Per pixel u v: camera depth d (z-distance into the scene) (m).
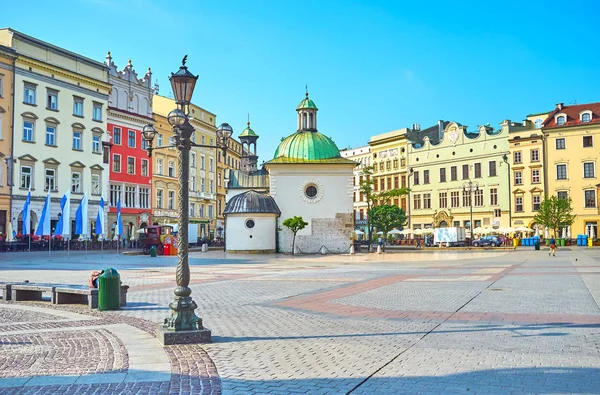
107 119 67.75
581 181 74.12
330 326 11.99
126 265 34.06
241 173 64.81
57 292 16.14
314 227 54.25
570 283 20.05
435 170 88.50
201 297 17.52
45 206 45.28
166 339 10.19
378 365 8.49
